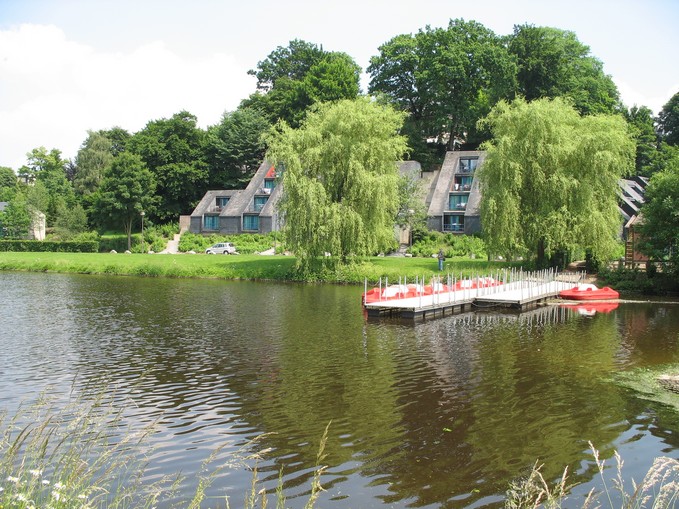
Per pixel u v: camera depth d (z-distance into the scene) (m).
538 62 76.94
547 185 40.06
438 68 74.19
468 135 85.25
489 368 18.17
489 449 11.93
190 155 91.94
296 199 42.59
